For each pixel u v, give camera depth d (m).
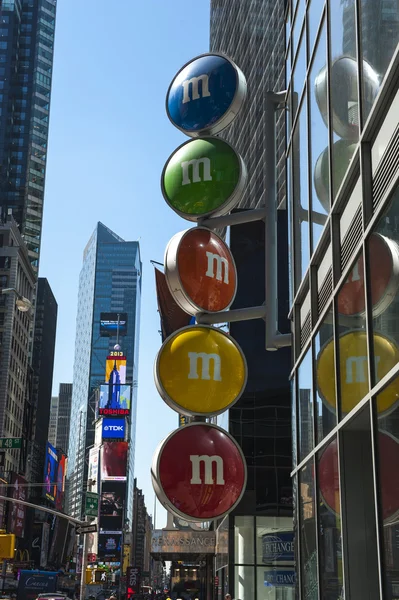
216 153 8.74
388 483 6.93
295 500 12.45
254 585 30.17
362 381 8.16
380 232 7.54
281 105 9.42
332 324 9.80
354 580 8.27
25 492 124.38
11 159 178.38
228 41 102.38
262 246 34.88
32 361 177.88
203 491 8.02
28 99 184.00
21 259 139.88
